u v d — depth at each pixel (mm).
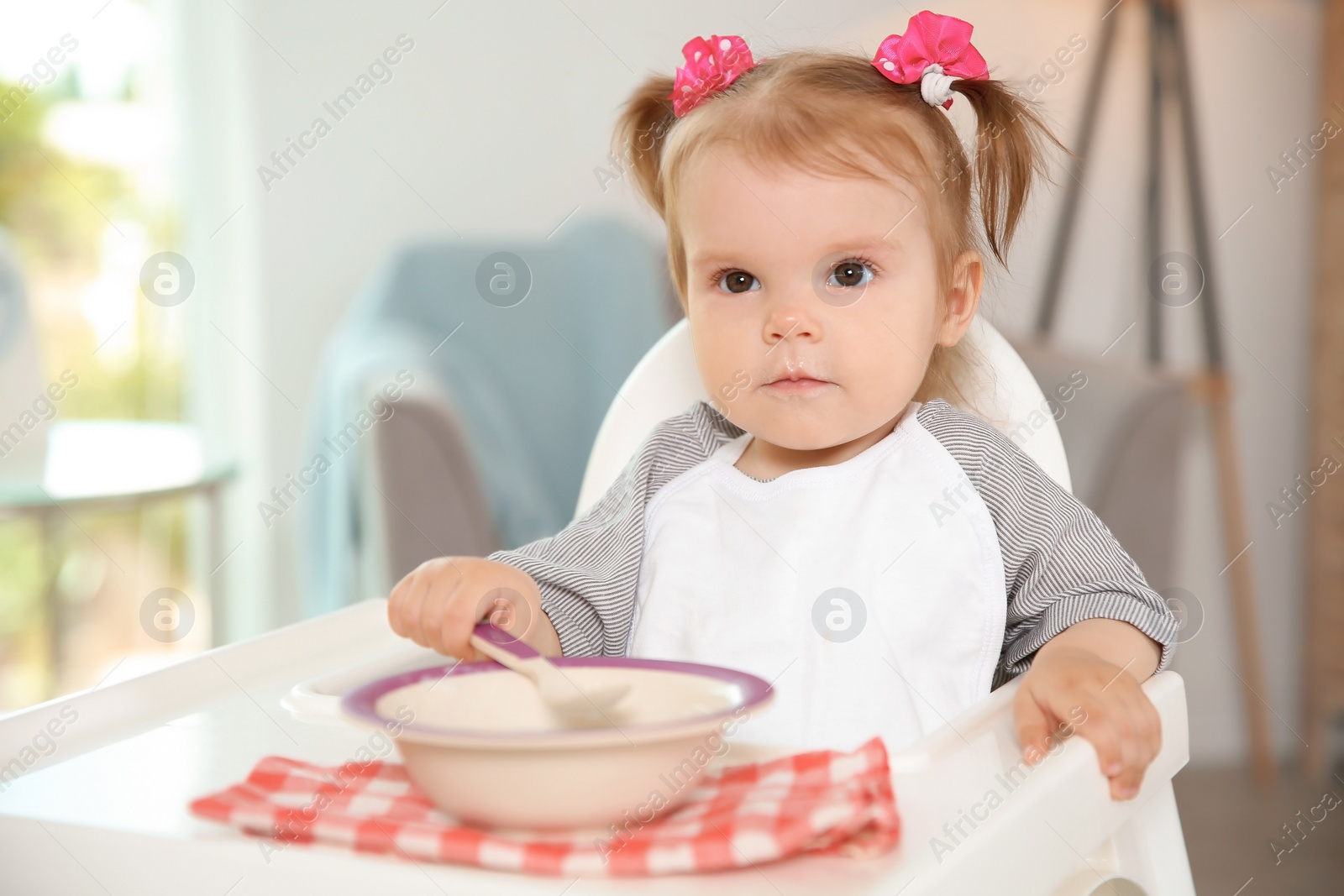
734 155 789
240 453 2518
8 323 1842
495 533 2125
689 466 870
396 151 2412
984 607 757
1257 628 2086
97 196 2535
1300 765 2100
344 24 2400
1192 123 2014
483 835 385
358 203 2434
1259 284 2100
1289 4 2057
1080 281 2061
